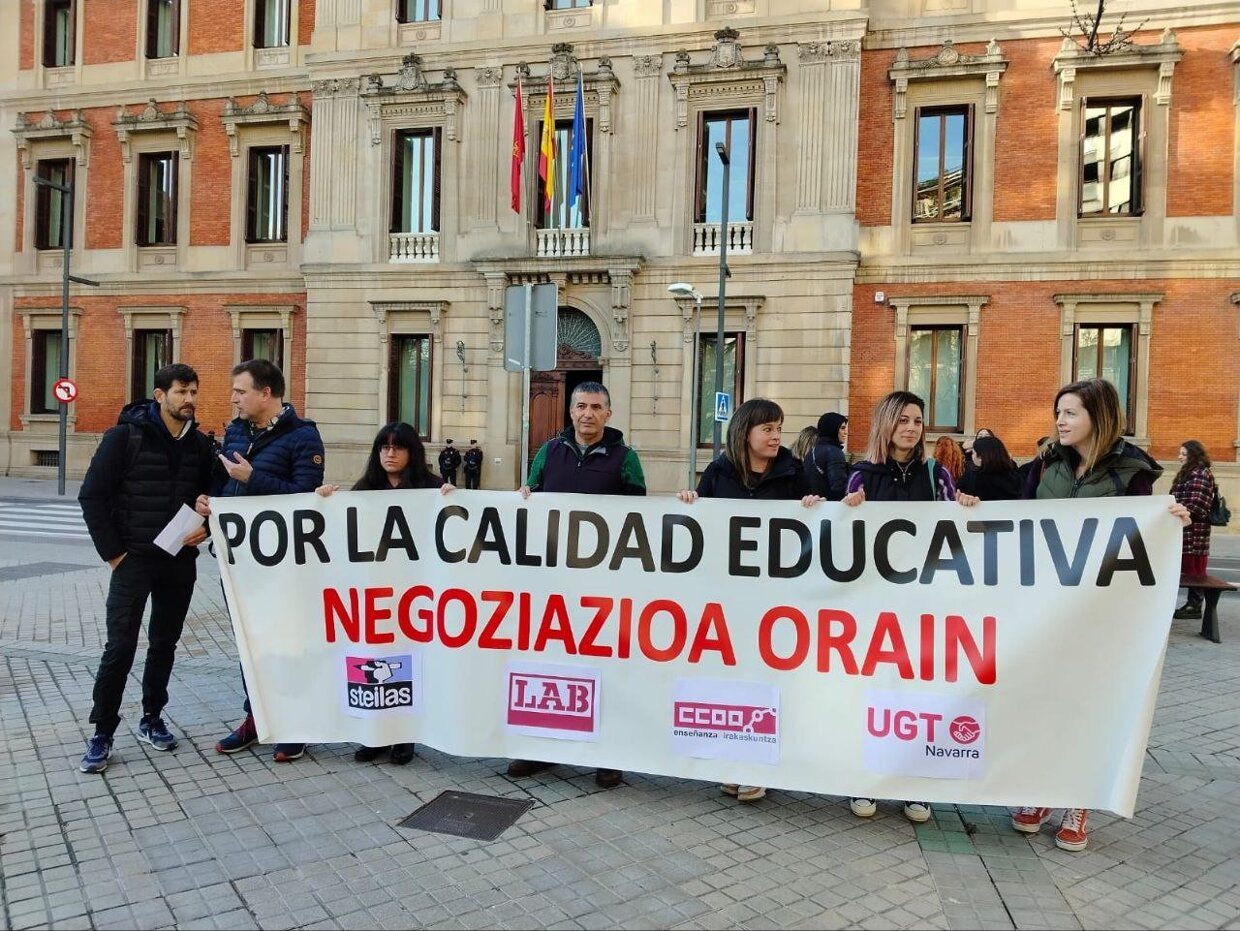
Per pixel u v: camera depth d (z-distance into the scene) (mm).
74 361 24375
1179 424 17438
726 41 19031
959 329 18750
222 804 3879
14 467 24875
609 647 4082
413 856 3412
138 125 23406
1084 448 3859
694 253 19609
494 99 20625
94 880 3201
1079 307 17906
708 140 19703
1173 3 17312
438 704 4293
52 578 9945
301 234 22672
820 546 3877
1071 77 17641
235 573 4461
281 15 23031
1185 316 17406
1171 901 3139
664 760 3992
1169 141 17484
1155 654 3479
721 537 3984
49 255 24500
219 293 23266
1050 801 3543
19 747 4559
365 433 21484
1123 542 3570
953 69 18234
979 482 5828
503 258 20062
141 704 5129
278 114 22422
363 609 4379
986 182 18375
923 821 3820
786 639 3887
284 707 4418
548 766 4406
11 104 24516
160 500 4379
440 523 4320
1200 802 4070
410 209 21641
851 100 18547
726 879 3262
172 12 23672
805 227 18797
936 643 3713
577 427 4441
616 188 19953
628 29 19703
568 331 20781
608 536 4105
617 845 3531
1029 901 3121
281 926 2912
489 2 20609
